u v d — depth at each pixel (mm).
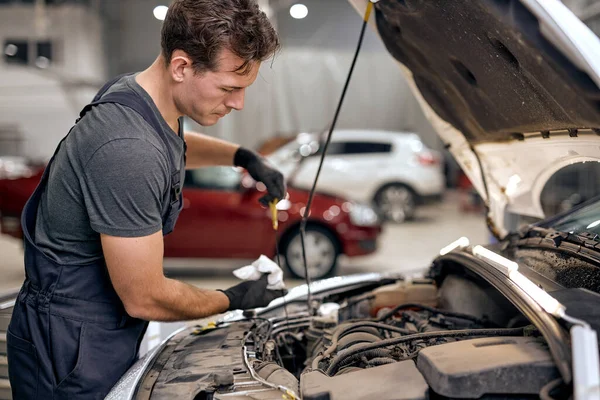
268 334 1796
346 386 1224
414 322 1851
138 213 1340
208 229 5328
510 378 1125
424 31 1741
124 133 1348
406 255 7074
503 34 1337
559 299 1297
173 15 1323
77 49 12992
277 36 1427
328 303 2115
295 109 11719
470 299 1872
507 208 2301
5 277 5766
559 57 1173
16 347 1523
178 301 1465
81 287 1480
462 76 1821
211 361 1497
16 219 5488
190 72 1356
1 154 13227
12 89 13164
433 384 1168
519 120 1764
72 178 1390
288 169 8930
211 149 2152
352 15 12078
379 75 11930
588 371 988
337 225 5449
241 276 1739
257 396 1255
